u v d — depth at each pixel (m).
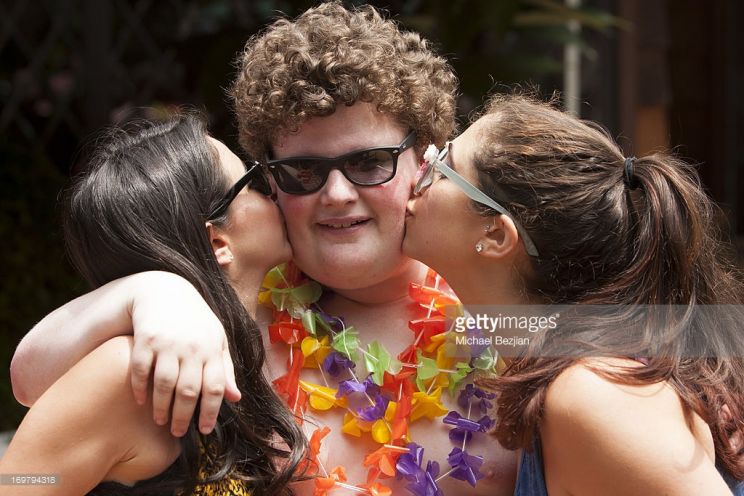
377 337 1.56
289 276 1.58
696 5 5.48
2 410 3.20
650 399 1.22
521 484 1.34
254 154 1.51
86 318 1.28
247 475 1.36
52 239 3.53
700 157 5.57
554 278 1.39
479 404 1.50
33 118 3.96
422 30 3.46
